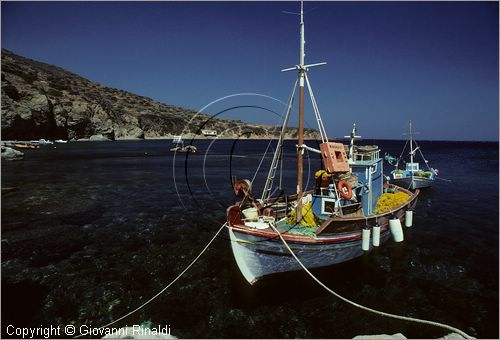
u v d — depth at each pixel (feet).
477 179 138.21
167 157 239.71
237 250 36.32
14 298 34.91
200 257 46.78
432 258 46.83
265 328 30.09
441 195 101.86
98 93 614.75
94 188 104.22
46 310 32.78
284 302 34.63
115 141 469.57
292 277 38.93
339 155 40.83
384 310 33.17
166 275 40.93
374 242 41.09
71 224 62.44
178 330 29.73
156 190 102.99
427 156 294.46
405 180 113.09
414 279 40.09
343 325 30.63
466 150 419.33
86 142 412.36
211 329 29.89
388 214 45.44
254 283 37.50
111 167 167.12
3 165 160.15
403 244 52.75
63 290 36.73
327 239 37.24
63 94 431.84
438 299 35.40
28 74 430.20
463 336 26.94
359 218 39.96
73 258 45.85
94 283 38.45
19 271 41.29
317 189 44.34
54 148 291.58
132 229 60.03
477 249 50.70
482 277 40.73
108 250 49.16
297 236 35.60
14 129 307.37
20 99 336.08
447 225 65.36
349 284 38.73
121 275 40.68
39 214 69.15
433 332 29.45
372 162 49.11
